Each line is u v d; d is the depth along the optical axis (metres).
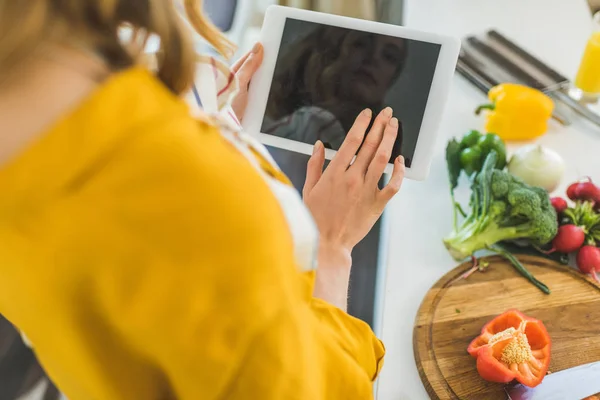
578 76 1.06
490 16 1.24
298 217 0.41
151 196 0.30
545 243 0.85
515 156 0.94
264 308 0.34
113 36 0.33
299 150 0.76
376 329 0.79
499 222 0.85
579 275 0.83
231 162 0.33
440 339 0.77
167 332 0.33
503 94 1.01
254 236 0.32
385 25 0.73
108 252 0.30
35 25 0.28
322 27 0.75
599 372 0.73
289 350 0.37
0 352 0.85
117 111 0.30
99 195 0.30
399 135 0.72
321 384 0.43
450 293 0.81
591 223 0.85
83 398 0.45
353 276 0.84
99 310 0.33
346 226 0.66
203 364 0.35
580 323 0.78
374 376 0.52
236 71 0.76
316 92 0.75
